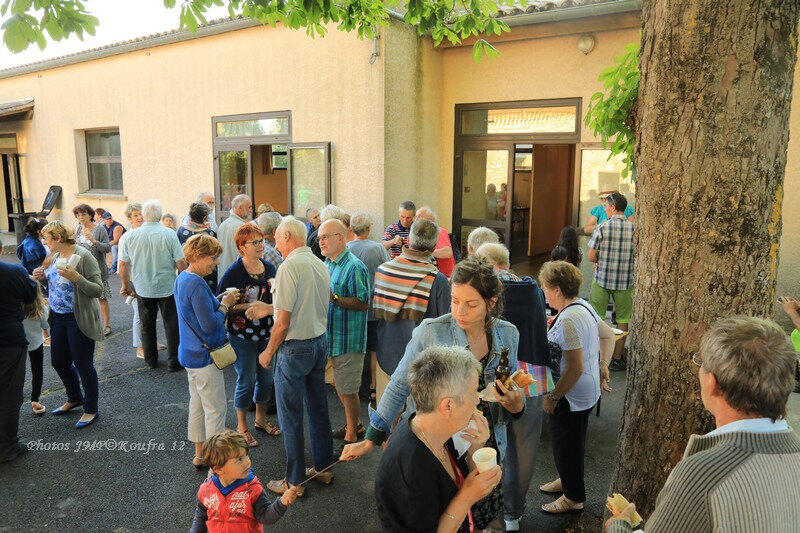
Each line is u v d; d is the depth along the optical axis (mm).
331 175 8344
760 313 2094
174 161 10414
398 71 7812
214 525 2701
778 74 1992
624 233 5711
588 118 3242
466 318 2273
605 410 4793
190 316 3635
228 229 6020
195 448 4023
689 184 2082
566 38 7512
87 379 4570
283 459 4070
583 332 3031
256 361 4301
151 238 5496
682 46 2051
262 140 9094
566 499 3344
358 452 2285
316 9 4184
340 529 3273
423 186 8594
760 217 2037
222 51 9367
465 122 8617
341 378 4184
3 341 3898
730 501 1242
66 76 12000
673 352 2172
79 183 12391
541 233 11414
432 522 1665
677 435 2193
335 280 4117
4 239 14047
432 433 1676
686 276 2117
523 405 2412
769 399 1310
